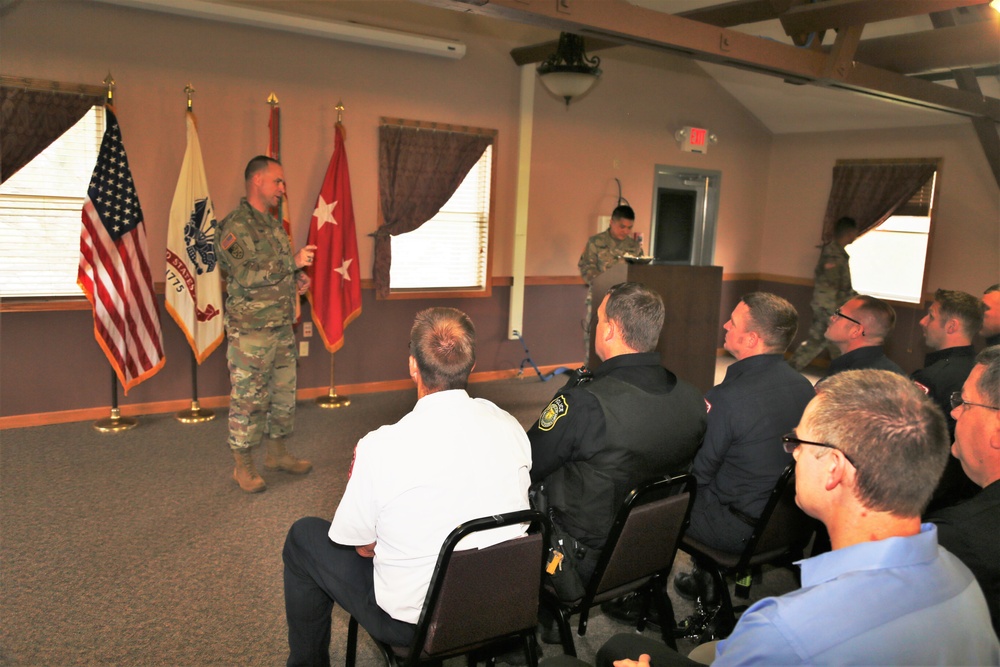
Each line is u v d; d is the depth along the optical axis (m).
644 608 2.21
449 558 1.42
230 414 3.35
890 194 6.21
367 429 4.40
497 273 5.78
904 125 6.12
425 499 1.47
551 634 2.24
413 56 5.07
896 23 4.64
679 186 6.70
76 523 2.96
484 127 5.47
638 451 1.73
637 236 5.94
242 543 2.85
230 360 3.31
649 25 3.01
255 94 4.54
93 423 4.23
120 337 4.04
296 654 1.82
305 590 1.77
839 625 0.78
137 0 3.97
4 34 3.76
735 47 3.32
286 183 4.73
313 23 4.50
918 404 0.86
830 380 0.94
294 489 3.41
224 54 4.41
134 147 4.21
